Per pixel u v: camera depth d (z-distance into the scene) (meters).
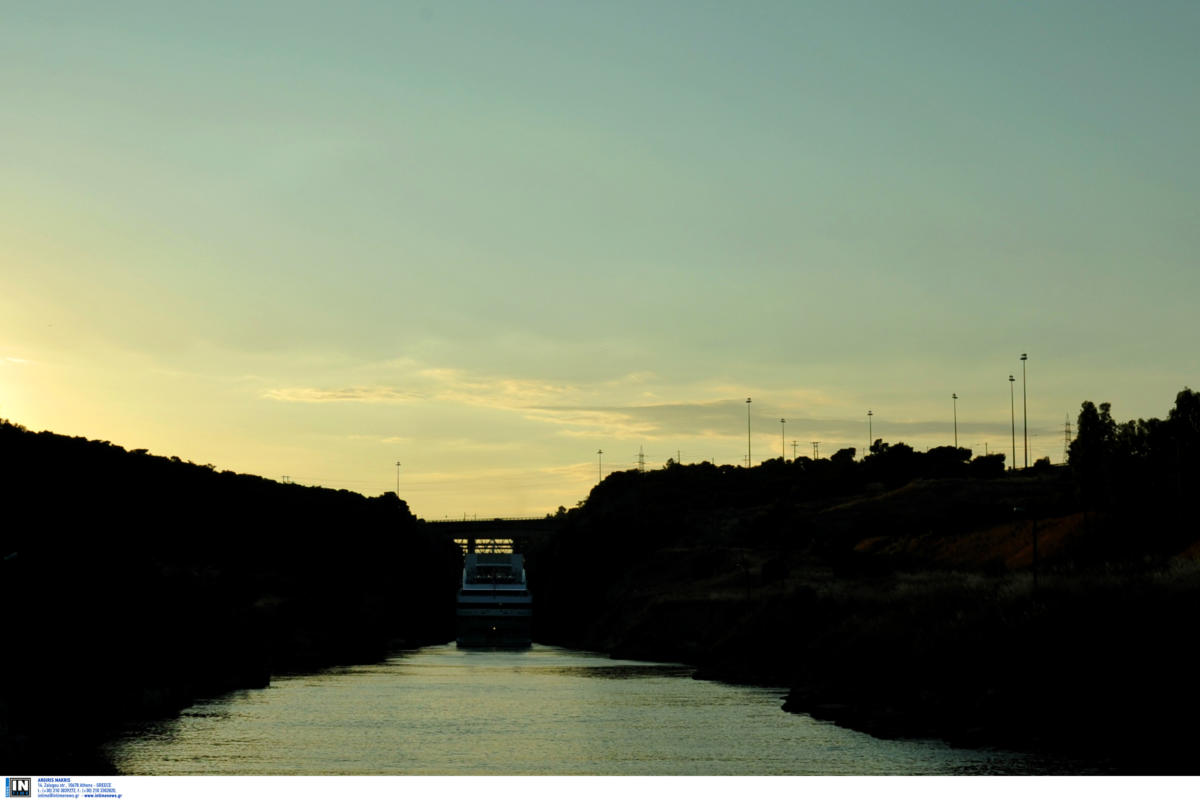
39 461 171.50
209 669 101.88
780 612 121.88
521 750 61.06
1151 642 60.88
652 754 59.59
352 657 165.75
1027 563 126.50
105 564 102.31
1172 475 124.62
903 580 123.88
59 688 74.69
